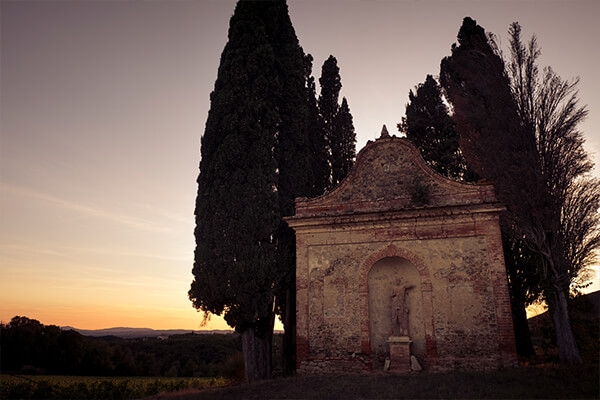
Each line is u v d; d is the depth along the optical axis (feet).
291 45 79.51
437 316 51.93
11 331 136.77
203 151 70.23
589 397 33.06
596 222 54.13
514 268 68.74
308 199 63.00
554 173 55.31
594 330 57.52
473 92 66.44
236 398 43.32
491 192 54.85
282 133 74.43
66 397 81.25
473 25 81.82
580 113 56.49
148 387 88.94
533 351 66.13
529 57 60.85
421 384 40.75
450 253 53.62
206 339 228.84
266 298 60.18
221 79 71.20
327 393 40.11
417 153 59.67
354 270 57.16
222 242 62.03
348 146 90.02
